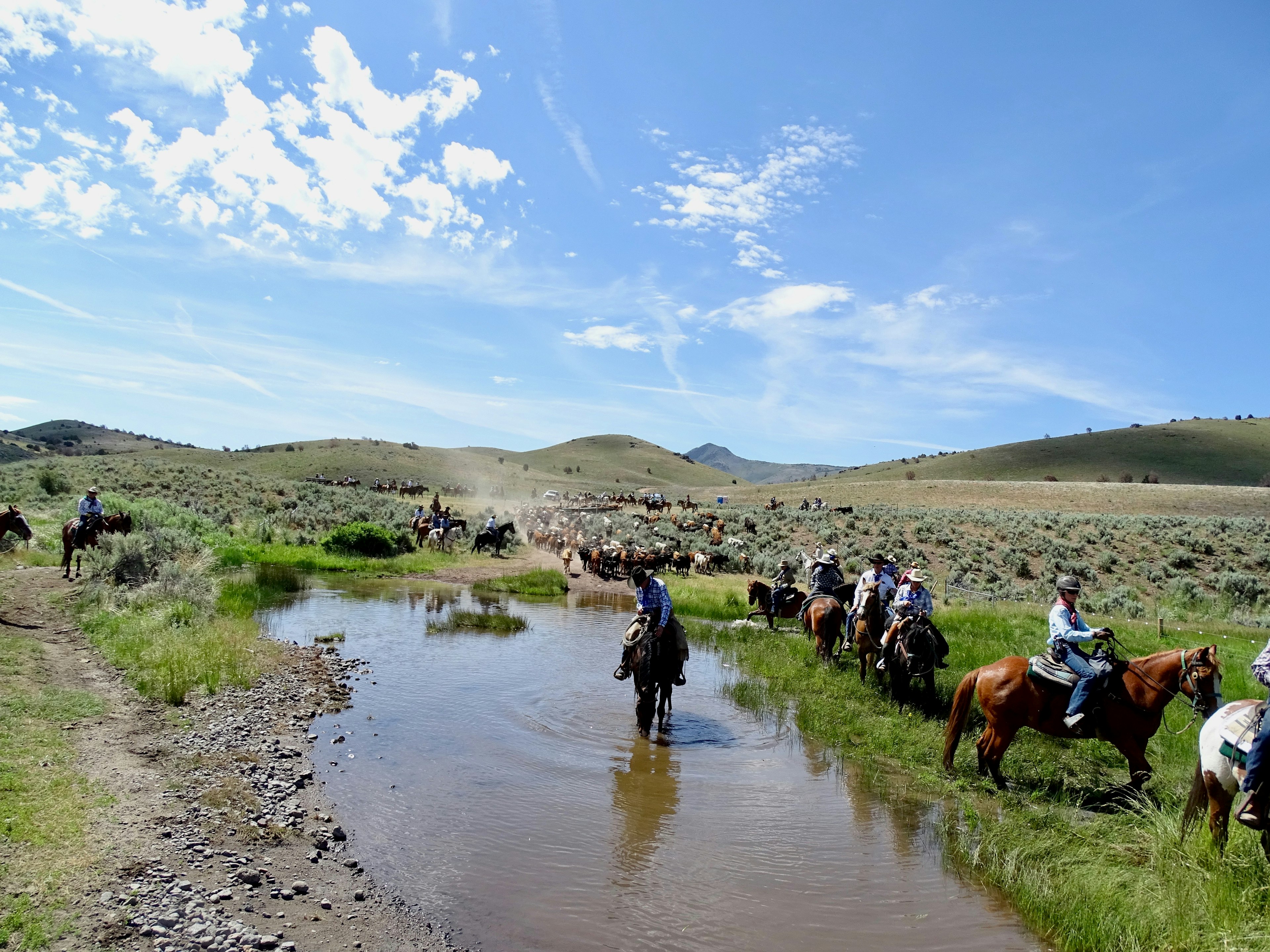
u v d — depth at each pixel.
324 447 143.38
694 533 45.94
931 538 41.31
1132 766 7.59
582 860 6.41
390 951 4.98
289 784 7.66
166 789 7.14
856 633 12.67
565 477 165.12
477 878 6.05
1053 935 5.46
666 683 10.38
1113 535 40.88
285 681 11.70
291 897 5.54
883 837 7.10
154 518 28.94
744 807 7.70
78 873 5.41
